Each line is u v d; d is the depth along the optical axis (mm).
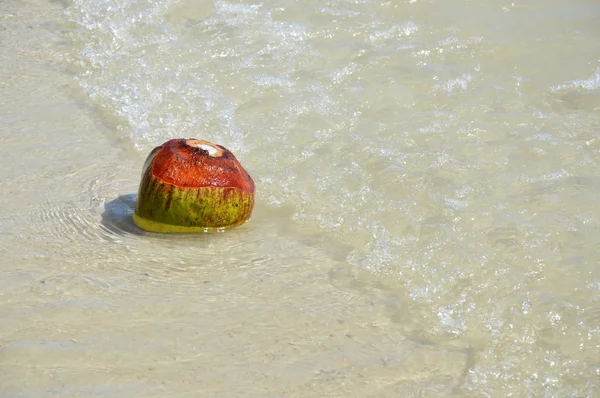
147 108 16453
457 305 10859
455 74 17812
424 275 11484
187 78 17688
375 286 11227
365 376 9414
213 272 11367
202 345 9758
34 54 18891
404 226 12688
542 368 9727
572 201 13266
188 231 12211
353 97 16938
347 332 10211
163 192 11938
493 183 13836
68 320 10078
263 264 11625
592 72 17812
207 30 19922
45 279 10922
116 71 18047
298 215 13016
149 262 11492
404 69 18047
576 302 10875
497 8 20922
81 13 21109
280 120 16047
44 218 12531
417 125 15844
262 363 9508
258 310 10516
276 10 20922
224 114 16266
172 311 10391
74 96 16922
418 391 9203
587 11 20625
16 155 14484
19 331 9844
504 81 17547
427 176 14016
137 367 9297
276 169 14352
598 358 9914
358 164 14438
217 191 12023
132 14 20844
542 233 12398
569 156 14695
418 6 21016
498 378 9531
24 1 22156
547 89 17250
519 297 10992
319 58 18578
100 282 10922
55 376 9078
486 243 12188
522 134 15484
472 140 15312
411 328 10391
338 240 12367
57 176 13820
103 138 15281
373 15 20656
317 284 11195
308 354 9734
